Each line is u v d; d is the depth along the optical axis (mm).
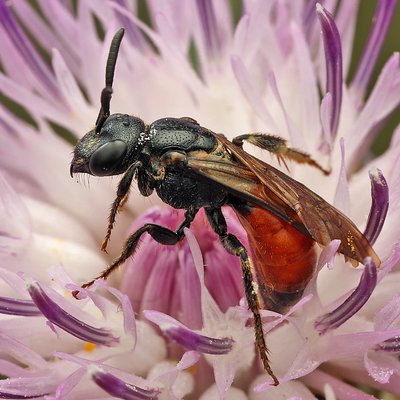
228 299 52
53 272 50
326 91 54
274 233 49
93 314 51
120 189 50
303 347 49
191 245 49
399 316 49
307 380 51
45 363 50
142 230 51
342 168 50
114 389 48
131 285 52
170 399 49
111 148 50
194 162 50
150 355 52
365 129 54
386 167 55
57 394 48
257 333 49
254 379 51
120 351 50
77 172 50
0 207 53
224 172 49
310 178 54
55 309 49
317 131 54
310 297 48
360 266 51
